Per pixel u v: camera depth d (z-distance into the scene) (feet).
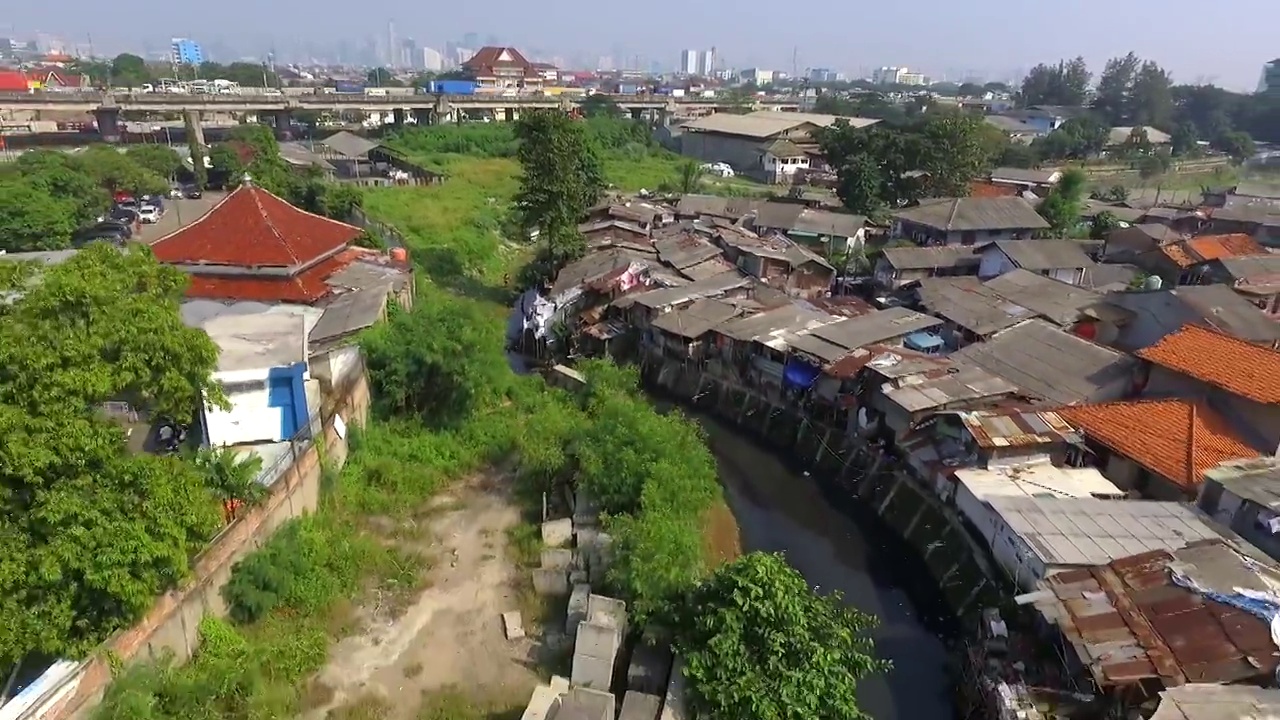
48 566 46.26
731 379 124.88
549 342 142.20
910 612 81.51
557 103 426.92
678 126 410.31
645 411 100.89
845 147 239.50
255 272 115.55
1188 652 56.03
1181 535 71.00
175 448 78.74
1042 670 64.13
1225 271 148.05
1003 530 76.59
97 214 179.73
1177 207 226.99
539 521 86.94
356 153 287.07
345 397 91.45
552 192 166.50
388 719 60.39
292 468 75.41
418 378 101.65
